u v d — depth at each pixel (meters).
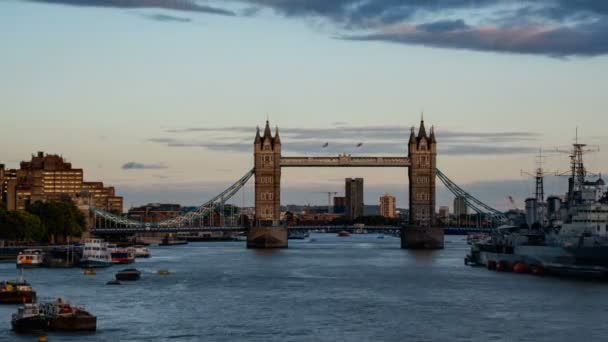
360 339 148.88
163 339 147.75
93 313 173.62
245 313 175.62
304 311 178.75
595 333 153.25
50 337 146.62
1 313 167.50
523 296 199.25
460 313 175.25
